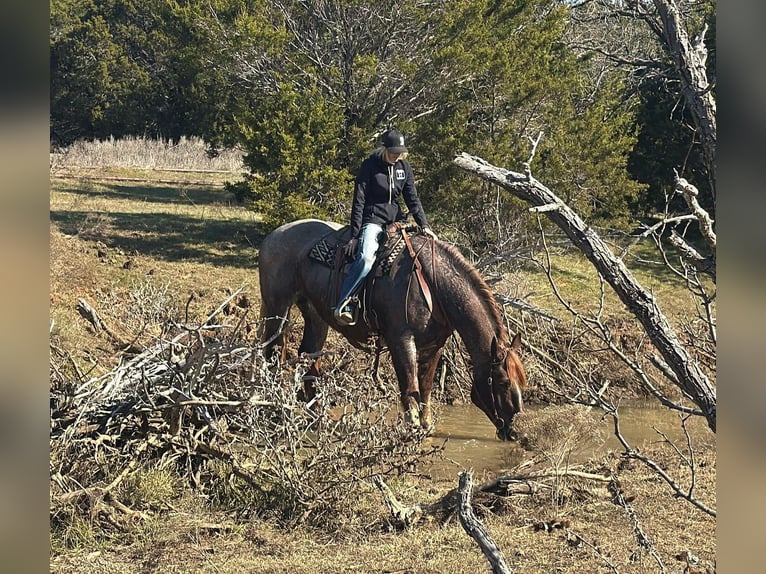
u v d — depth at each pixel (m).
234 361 7.07
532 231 14.91
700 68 2.51
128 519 5.90
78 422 6.17
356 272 7.94
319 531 6.07
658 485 7.36
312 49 16.80
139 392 6.71
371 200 8.08
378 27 16.23
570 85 17.14
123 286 13.24
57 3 39.06
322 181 15.32
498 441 9.18
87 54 38.69
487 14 17.28
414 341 7.91
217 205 22.06
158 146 33.22
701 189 17.88
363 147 15.83
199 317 11.55
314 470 6.35
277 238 9.13
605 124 17.39
